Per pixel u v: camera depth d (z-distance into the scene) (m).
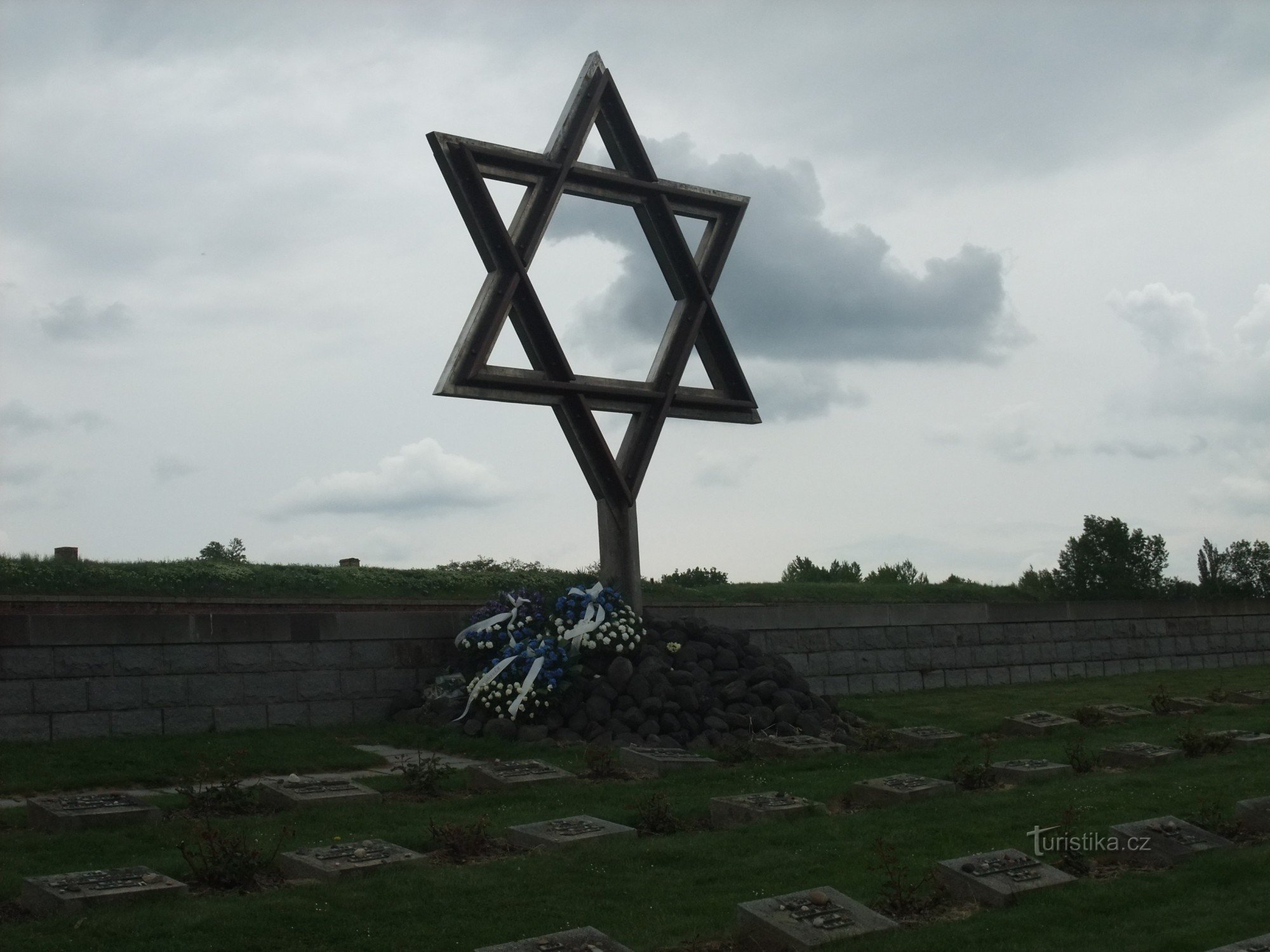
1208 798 12.92
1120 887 9.74
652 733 17.19
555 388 18.61
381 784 13.56
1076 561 32.69
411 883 9.31
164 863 9.70
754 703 18.39
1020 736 18.55
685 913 8.95
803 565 34.94
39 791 13.55
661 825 11.68
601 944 7.92
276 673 18.00
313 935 8.20
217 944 7.92
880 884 9.73
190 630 17.28
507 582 23.31
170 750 15.54
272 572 20.88
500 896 9.14
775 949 8.27
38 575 18.30
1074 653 28.78
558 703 17.70
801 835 11.25
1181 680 27.52
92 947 7.77
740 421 20.70
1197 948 8.34
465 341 17.77
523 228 18.66
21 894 8.91
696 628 19.88
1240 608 32.69
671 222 19.95
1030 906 9.24
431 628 19.59
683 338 20.16
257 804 12.27
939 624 26.33
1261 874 10.23
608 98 19.72
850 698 23.97
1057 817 12.07
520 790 13.30
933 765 15.56
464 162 18.05
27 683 15.93
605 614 18.56
